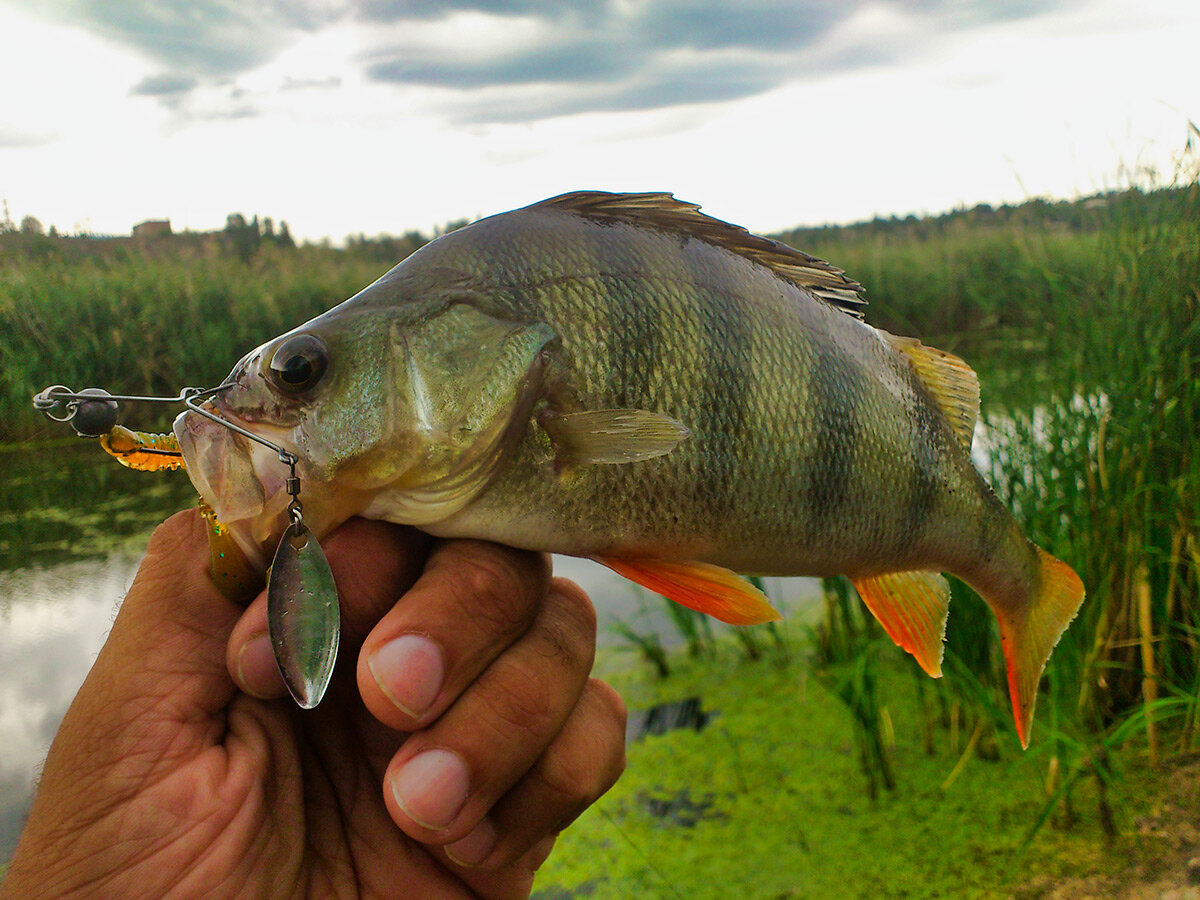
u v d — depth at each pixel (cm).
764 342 24
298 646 18
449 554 20
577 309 22
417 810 18
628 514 22
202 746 19
